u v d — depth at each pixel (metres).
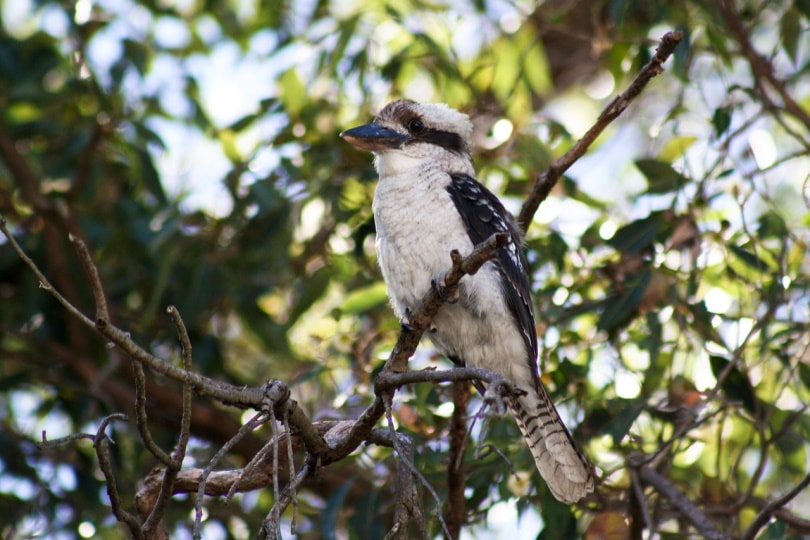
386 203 8.66
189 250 10.94
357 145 9.14
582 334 9.87
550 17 11.21
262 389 5.91
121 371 11.58
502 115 10.99
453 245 8.46
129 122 11.23
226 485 6.74
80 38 11.29
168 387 11.41
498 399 5.34
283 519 10.43
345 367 9.32
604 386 9.07
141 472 11.09
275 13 11.84
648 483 8.98
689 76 10.52
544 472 8.44
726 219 9.24
